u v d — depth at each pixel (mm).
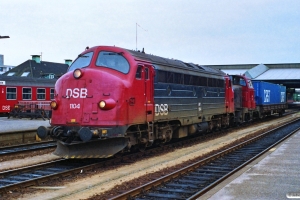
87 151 11664
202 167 11602
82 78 11688
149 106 12969
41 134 11750
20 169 10641
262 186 8242
